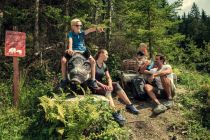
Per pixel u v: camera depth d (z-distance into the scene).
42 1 12.88
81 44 9.11
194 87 11.19
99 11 13.02
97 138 7.56
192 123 9.00
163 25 13.32
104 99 8.39
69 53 8.70
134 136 8.30
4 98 9.16
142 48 10.35
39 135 7.74
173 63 16.45
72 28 9.06
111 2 13.07
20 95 9.09
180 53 17.41
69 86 8.74
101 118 7.75
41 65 11.20
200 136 8.66
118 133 7.87
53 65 11.78
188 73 13.13
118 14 15.02
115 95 10.12
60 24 11.65
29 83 10.25
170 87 9.56
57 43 12.66
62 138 7.51
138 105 9.61
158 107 9.17
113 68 11.48
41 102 8.41
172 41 14.02
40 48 12.12
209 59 17.39
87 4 12.83
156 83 9.71
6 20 12.46
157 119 9.01
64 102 7.96
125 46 14.05
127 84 10.32
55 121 7.54
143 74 9.98
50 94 9.04
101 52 8.95
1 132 7.62
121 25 15.47
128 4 13.59
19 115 8.41
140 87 9.77
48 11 11.37
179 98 10.12
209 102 9.74
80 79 8.51
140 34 12.95
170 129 8.77
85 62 8.72
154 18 13.16
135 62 10.71
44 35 13.21
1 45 12.50
